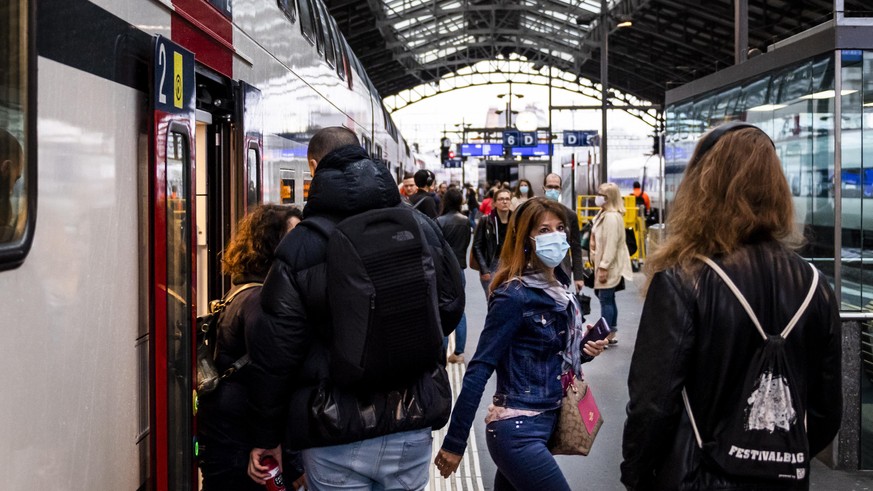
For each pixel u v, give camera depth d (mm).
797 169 6465
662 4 36281
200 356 3551
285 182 6520
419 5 42469
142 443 2977
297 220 3637
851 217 5910
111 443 2699
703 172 2457
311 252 2914
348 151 3033
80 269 2492
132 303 2895
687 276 2385
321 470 2979
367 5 38906
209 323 3646
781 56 6582
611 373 8836
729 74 7613
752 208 2414
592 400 3887
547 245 3604
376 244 2893
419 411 2979
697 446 2367
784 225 2451
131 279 2889
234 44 4676
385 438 2961
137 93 2994
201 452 3564
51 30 2326
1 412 2045
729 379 2357
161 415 3068
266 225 3586
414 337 2926
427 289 2949
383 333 2875
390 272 2893
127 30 2910
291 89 6863
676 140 9289
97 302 2607
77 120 2488
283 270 2893
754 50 9961
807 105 6258
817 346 2426
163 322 3096
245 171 4715
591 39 49031
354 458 2949
